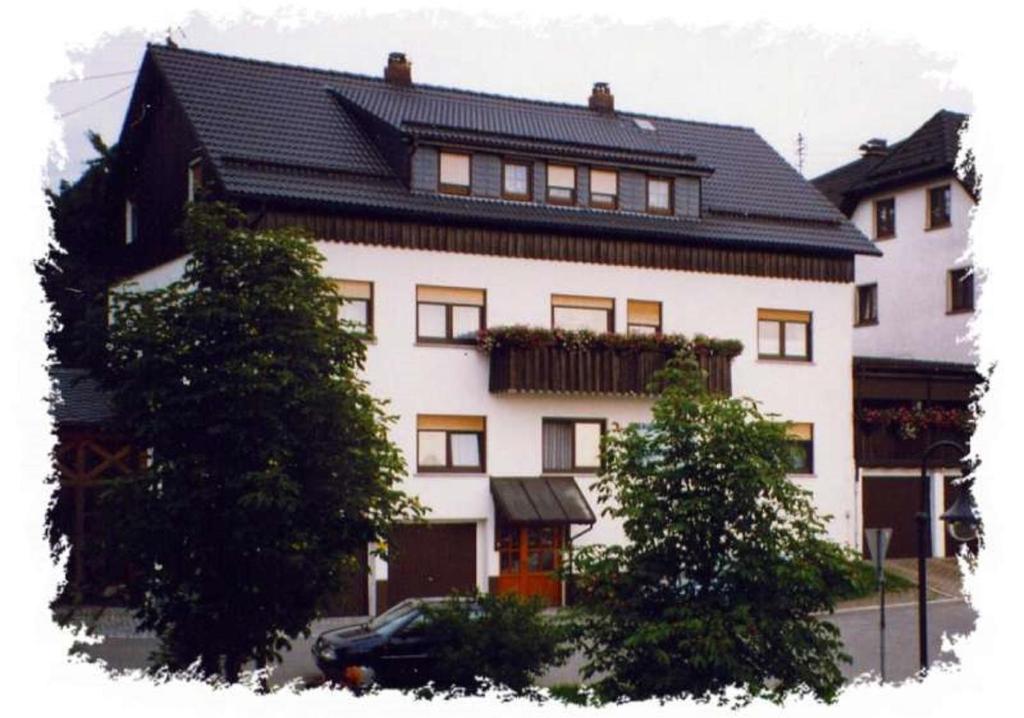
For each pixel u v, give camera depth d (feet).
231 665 48.52
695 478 43.70
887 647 70.13
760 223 101.14
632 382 91.30
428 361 86.84
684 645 41.34
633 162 95.45
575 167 94.12
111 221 104.68
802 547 43.11
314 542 47.67
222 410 47.70
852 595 44.37
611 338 90.33
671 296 95.76
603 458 45.24
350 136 91.61
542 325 90.94
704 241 96.22
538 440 90.43
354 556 50.24
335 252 84.23
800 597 43.16
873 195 128.26
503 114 99.86
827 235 102.53
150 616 48.75
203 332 48.75
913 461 105.60
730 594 42.96
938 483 106.83
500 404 89.15
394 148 89.35
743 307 98.53
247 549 47.19
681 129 109.40
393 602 84.69
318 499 48.19
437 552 86.84
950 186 120.06
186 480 47.78
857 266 130.31
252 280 49.57
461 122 95.30
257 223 81.82
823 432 101.35
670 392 44.86
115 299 50.72
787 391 99.86
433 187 88.74
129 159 98.48
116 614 68.08
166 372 48.34
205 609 47.78
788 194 106.01
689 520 42.78
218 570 48.26
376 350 85.15
